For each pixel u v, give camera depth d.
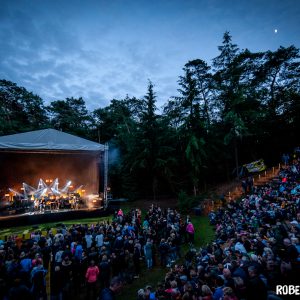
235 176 29.91
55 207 18.72
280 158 28.53
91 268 7.35
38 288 6.49
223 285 4.96
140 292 5.37
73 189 26.28
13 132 30.58
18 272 6.44
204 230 14.85
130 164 25.83
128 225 11.85
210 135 26.36
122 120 35.72
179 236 11.09
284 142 28.28
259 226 10.59
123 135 30.91
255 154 29.67
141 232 11.93
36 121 36.78
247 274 4.99
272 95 30.05
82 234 11.09
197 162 24.03
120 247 9.23
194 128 25.48
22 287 5.19
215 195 22.45
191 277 6.20
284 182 17.73
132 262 9.88
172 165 25.92
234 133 25.30
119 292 7.91
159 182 26.22
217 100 29.14
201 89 30.56
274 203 13.49
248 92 26.73
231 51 28.19
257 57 28.84
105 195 19.09
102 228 10.75
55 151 19.77
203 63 29.31
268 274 4.89
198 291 5.15
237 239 8.61
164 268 9.73
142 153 24.77
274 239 7.17
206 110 28.80
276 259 5.19
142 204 24.34
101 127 37.19
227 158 28.09
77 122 38.22
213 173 29.97
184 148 26.23
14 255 8.30
